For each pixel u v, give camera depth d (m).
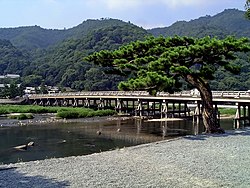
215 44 26.45
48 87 135.75
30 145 32.72
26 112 72.88
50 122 55.44
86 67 136.88
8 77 156.75
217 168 16.64
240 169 16.41
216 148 22.20
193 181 14.34
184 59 28.27
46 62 173.25
